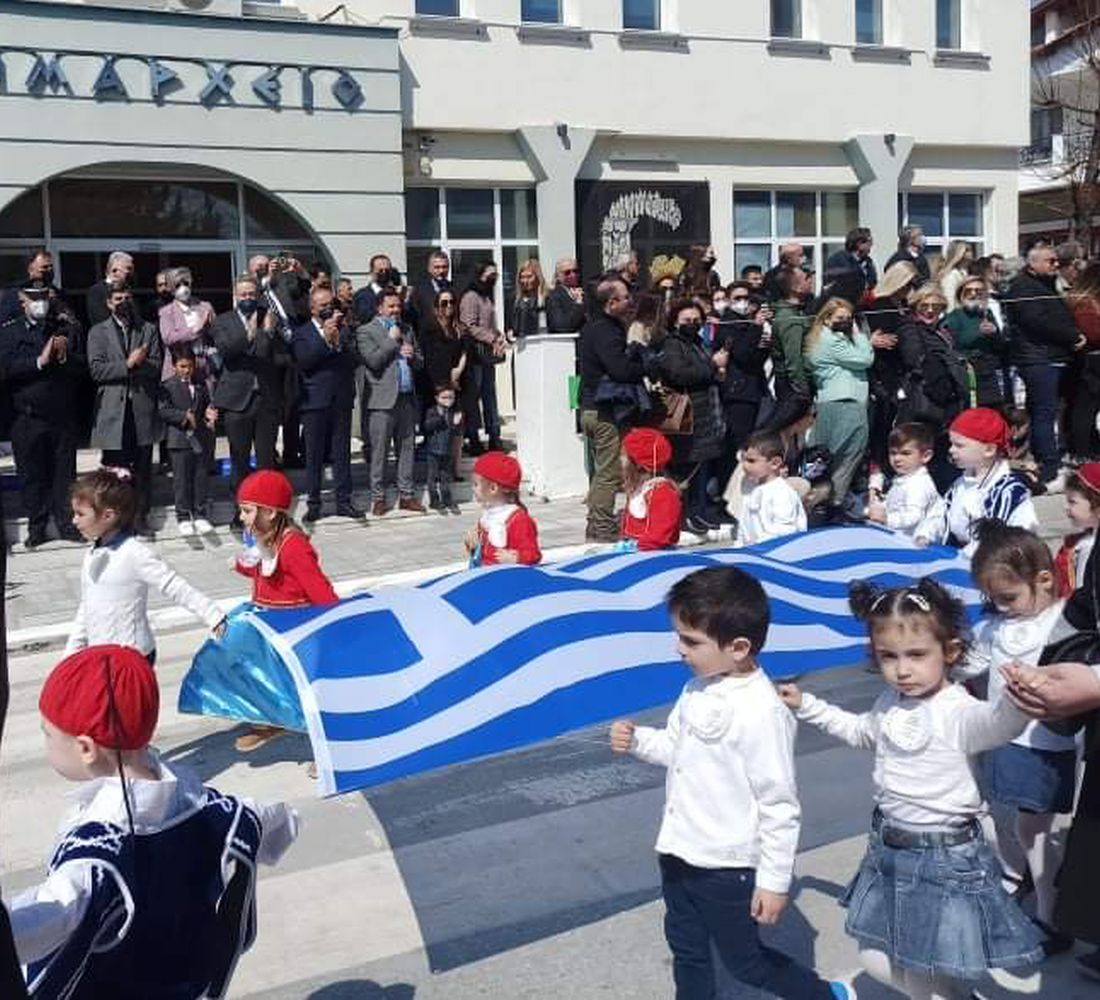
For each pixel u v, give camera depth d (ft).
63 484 32.94
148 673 8.35
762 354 34.14
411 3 51.57
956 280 39.42
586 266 56.44
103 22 44.50
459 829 16.28
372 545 33.45
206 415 33.76
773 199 61.21
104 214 47.16
